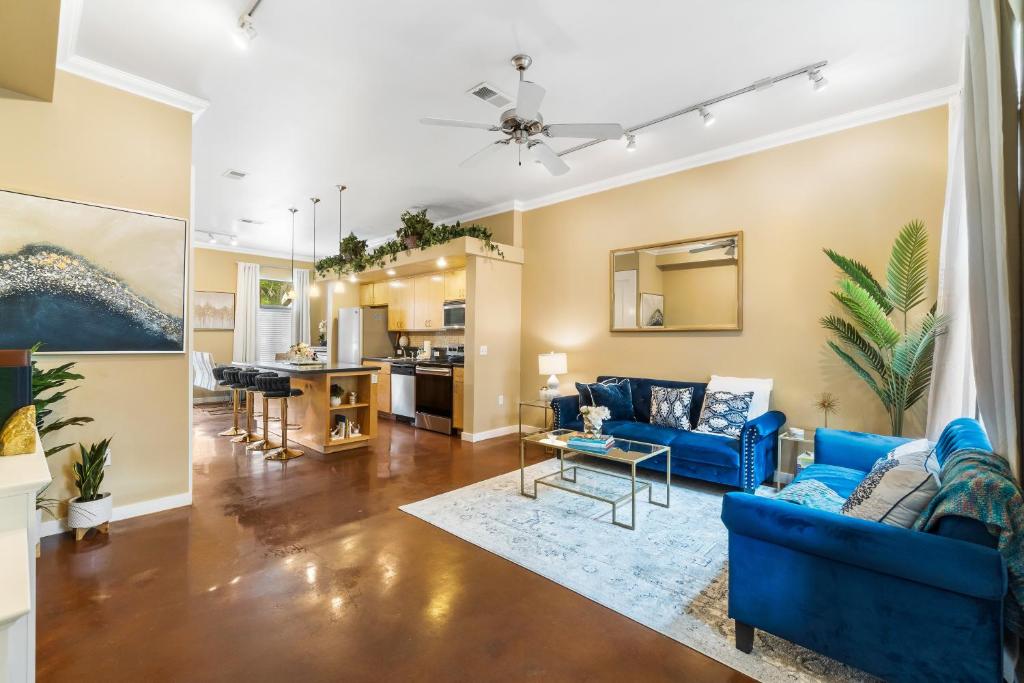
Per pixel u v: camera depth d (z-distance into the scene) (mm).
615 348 4980
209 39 2629
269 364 5625
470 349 5414
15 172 2629
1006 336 1678
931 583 1400
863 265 3518
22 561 910
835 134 3641
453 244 5383
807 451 3711
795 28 2578
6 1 1882
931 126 3262
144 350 3059
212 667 1685
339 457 4621
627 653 1793
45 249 2707
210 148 4129
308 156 4320
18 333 2627
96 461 2771
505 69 2943
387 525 2965
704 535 2830
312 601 2115
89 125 2869
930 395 2854
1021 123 1623
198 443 5164
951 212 2717
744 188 4090
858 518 1688
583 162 4516
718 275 4230
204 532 2828
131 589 2189
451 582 2293
